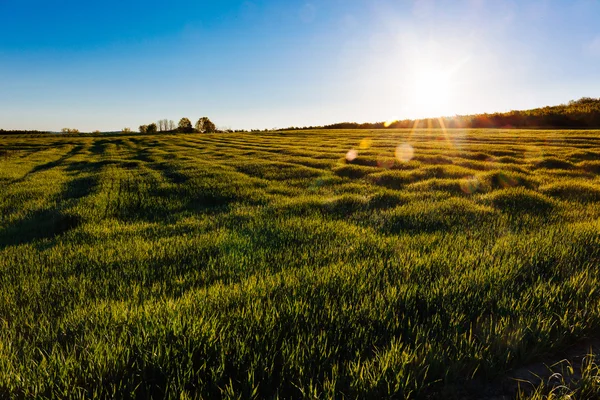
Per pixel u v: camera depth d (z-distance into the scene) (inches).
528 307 118.0
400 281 140.6
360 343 101.5
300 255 184.4
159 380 87.7
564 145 911.7
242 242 209.6
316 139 1600.6
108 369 87.9
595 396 82.2
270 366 90.5
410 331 105.6
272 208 322.7
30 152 1396.4
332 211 308.5
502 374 90.7
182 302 124.3
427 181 442.3
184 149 1293.1
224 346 95.9
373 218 272.2
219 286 140.5
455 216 267.1
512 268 149.0
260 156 933.2
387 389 83.4
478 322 112.6
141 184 520.4
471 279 137.8
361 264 161.2
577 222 241.0
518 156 714.8
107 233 255.0
